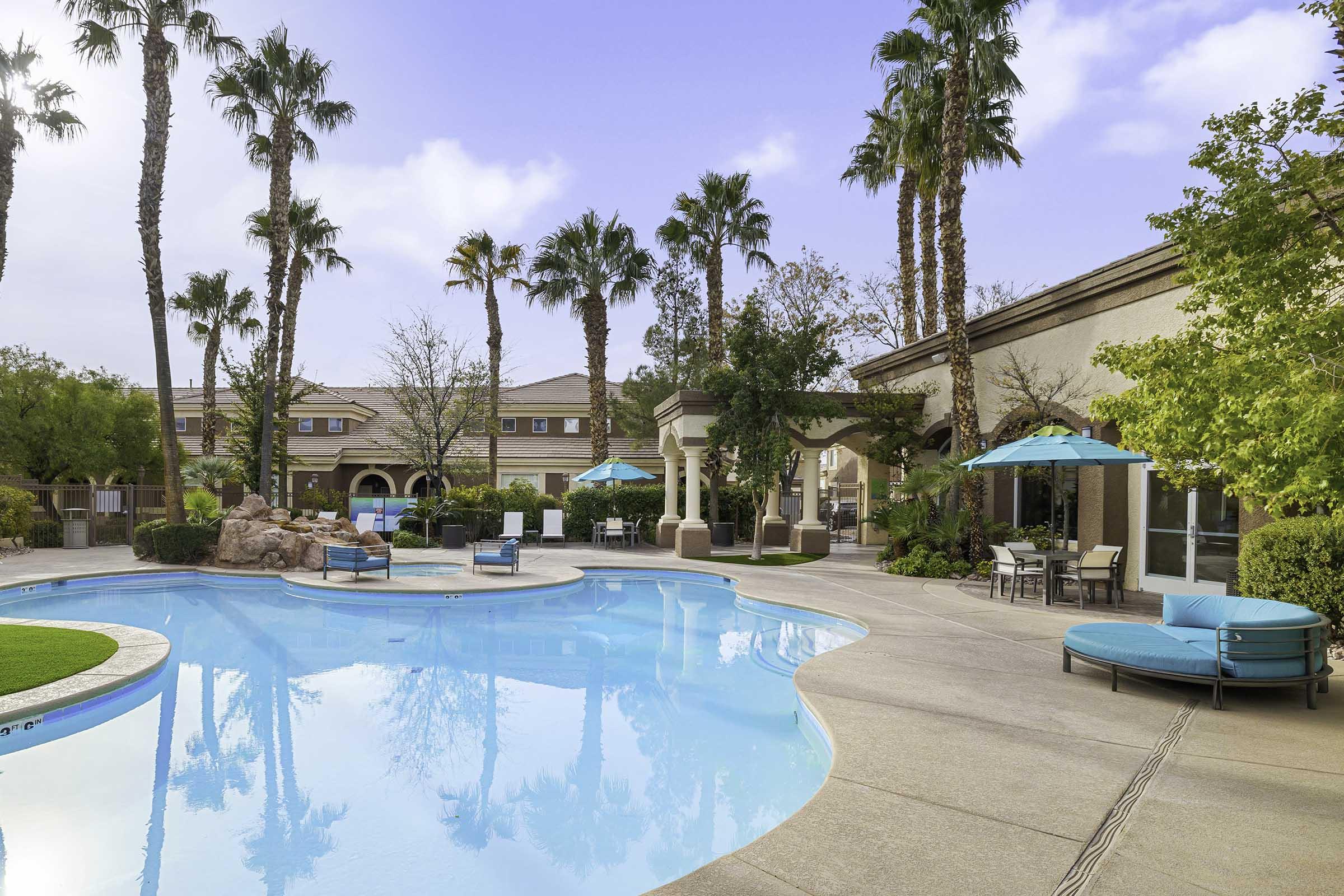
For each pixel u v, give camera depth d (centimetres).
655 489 2645
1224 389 549
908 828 392
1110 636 726
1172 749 524
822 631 1130
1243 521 1153
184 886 398
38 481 2862
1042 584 1413
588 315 2777
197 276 3219
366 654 974
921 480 1673
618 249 2752
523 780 564
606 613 1300
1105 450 1141
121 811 496
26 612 1274
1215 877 340
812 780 564
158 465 3278
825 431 2166
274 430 2297
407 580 1542
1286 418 474
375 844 455
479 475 3164
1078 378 1485
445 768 586
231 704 747
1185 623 759
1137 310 1343
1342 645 851
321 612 1290
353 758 604
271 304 2331
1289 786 455
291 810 504
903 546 1734
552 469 3450
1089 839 381
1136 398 677
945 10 1555
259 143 2583
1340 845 374
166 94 1831
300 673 876
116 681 725
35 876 407
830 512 2912
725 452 2528
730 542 2450
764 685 834
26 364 2831
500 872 422
